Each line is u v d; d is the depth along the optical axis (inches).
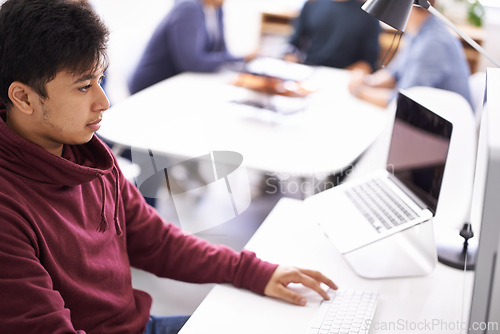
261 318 42.3
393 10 44.9
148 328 49.7
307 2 125.3
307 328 40.9
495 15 137.1
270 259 50.2
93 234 41.9
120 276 44.3
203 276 48.2
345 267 49.0
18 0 33.5
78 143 37.7
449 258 49.0
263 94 83.0
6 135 36.2
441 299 44.3
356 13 119.1
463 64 91.2
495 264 28.6
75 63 33.9
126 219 48.6
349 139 73.5
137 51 151.6
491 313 29.6
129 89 111.6
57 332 33.5
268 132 75.2
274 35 178.2
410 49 96.3
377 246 51.6
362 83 93.6
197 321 41.9
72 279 39.8
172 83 95.7
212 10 113.3
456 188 62.6
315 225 56.0
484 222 28.2
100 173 39.9
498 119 30.5
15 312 33.5
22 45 33.2
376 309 42.9
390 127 75.3
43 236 37.4
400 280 46.9
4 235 34.0
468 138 66.7
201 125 43.4
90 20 34.5
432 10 45.7
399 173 53.1
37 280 34.6
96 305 41.4
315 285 44.7
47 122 36.0
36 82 34.0
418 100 50.8
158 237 49.6
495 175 27.6
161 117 77.4
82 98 35.6
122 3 167.6
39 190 37.9
